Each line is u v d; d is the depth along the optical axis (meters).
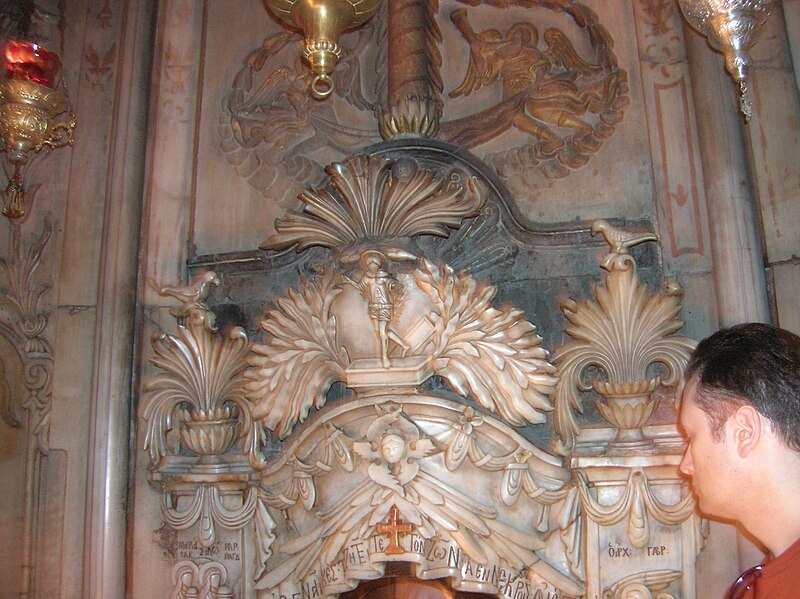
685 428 1.02
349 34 1.80
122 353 1.70
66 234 1.79
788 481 0.89
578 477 1.42
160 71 1.84
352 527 1.49
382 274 1.50
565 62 1.67
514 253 1.58
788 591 0.83
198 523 1.60
